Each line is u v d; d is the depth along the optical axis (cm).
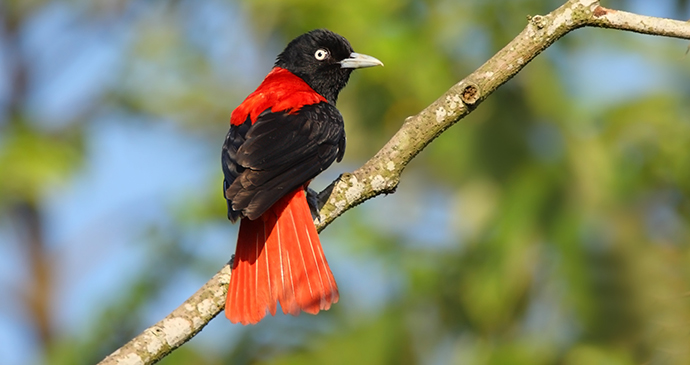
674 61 1338
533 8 1375
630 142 1271
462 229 1341
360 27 1405
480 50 1414
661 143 1255
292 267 729
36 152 1602
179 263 1382
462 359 1247
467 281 1262
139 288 1351
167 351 683
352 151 1508
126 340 1341
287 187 766
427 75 1377
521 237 1235
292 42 1073
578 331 1177
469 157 1326
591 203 1234
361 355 1230
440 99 757
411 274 1295
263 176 781
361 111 1455
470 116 1352
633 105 1288
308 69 1055
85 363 1321
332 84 1070
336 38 1063
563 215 1224
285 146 835
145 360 671
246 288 713
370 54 1375
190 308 700
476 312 1245
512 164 1307
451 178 1399
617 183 1242
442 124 754
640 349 1077
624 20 730
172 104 1728
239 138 855
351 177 765
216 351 1281
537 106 1325
